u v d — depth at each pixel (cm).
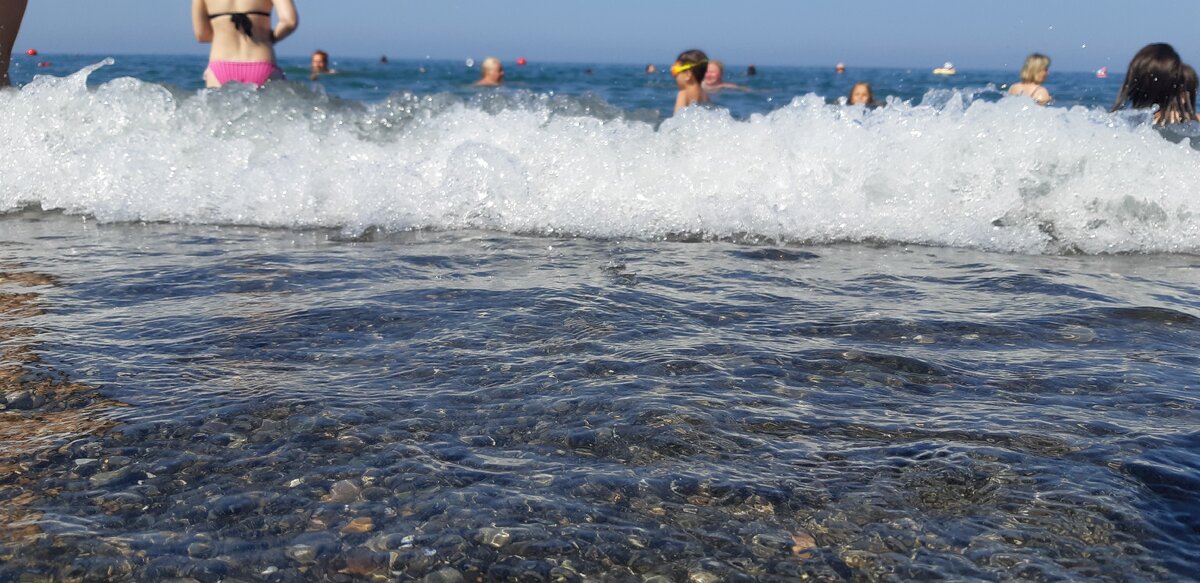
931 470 149
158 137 395
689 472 148
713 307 244
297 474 145
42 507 135
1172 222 356
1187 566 123
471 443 157
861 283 276
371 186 367
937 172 369
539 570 122
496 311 234
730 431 163
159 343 207
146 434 159
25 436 158
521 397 177
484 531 130
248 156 390
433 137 400
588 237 339
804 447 158
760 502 139
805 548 128
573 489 142
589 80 1722
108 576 119
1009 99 389
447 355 200
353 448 154
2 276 263
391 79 1605
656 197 364
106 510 134
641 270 286
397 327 220
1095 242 346
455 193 363
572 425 164
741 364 198
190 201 366
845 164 371
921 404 178
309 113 416
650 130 390
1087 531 131
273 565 122
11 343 205
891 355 206
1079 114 384
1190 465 151
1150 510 137
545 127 393
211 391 178
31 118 400
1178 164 362
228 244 315
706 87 1278
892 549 128
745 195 364
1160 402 180
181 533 129
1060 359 207
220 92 431
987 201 365
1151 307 254
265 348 204
